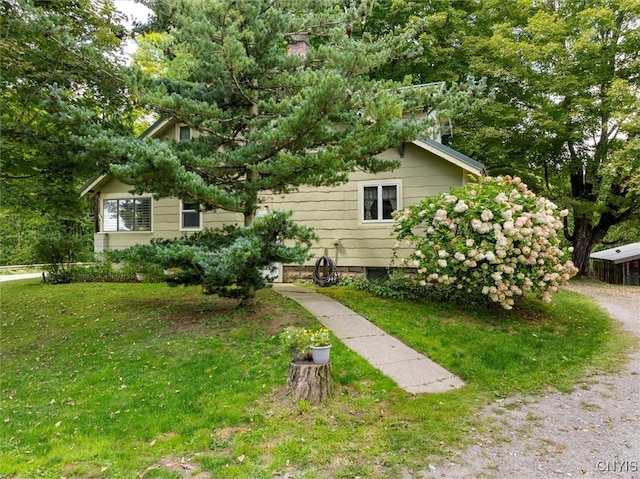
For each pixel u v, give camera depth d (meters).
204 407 4.33
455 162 9.60
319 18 6.88
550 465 3.30
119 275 12.35
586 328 7.64
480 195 7.79
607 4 14.23
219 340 6.08
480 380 5.12
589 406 4.43
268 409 4.28
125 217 13.00
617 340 6.96
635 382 5.11
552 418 4.14
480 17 16.66
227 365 5.31
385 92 5.74
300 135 6.20
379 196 10.69
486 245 7.30
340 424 3.98
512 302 7.48
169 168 5.70
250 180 7.05
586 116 14.38
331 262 10.72
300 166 6.12
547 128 14.48
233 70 6.38
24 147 7.68
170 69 11.10
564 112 14.74
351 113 6.67
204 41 6.02
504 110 15.20
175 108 6.45
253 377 4.96
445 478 3.13
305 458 3.43
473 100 7.00
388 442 3.66
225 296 7.11
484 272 7.49
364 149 6.68
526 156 15.81
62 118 6.07
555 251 7.74
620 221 16.14
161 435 3.88
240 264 5.85
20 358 6.33
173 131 12.13
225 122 7.21
